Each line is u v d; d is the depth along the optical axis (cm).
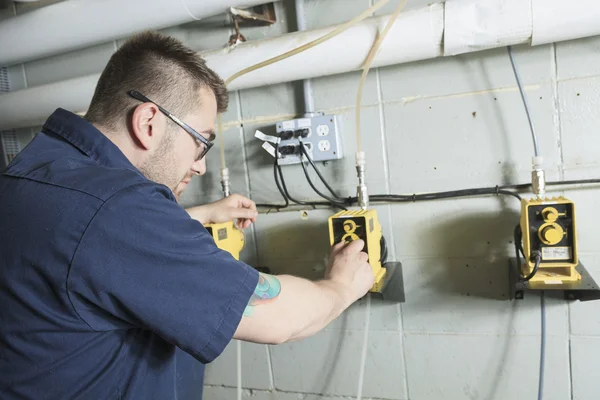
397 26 110
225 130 148
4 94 156
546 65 117
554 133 118
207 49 143
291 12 135
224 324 67
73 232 63
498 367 131
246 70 120
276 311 75
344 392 147
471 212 127
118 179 67
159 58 80
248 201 134
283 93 140
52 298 65
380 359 142
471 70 123
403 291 133
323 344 147
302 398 152
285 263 147
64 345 67
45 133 80
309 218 142
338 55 116
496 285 127
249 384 157
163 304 65
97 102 81
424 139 129
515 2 102
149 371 77
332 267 101
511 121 121
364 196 124
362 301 142
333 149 130
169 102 79
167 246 65
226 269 69
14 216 66
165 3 126
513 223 124
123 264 64
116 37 140
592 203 118
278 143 133
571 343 123
